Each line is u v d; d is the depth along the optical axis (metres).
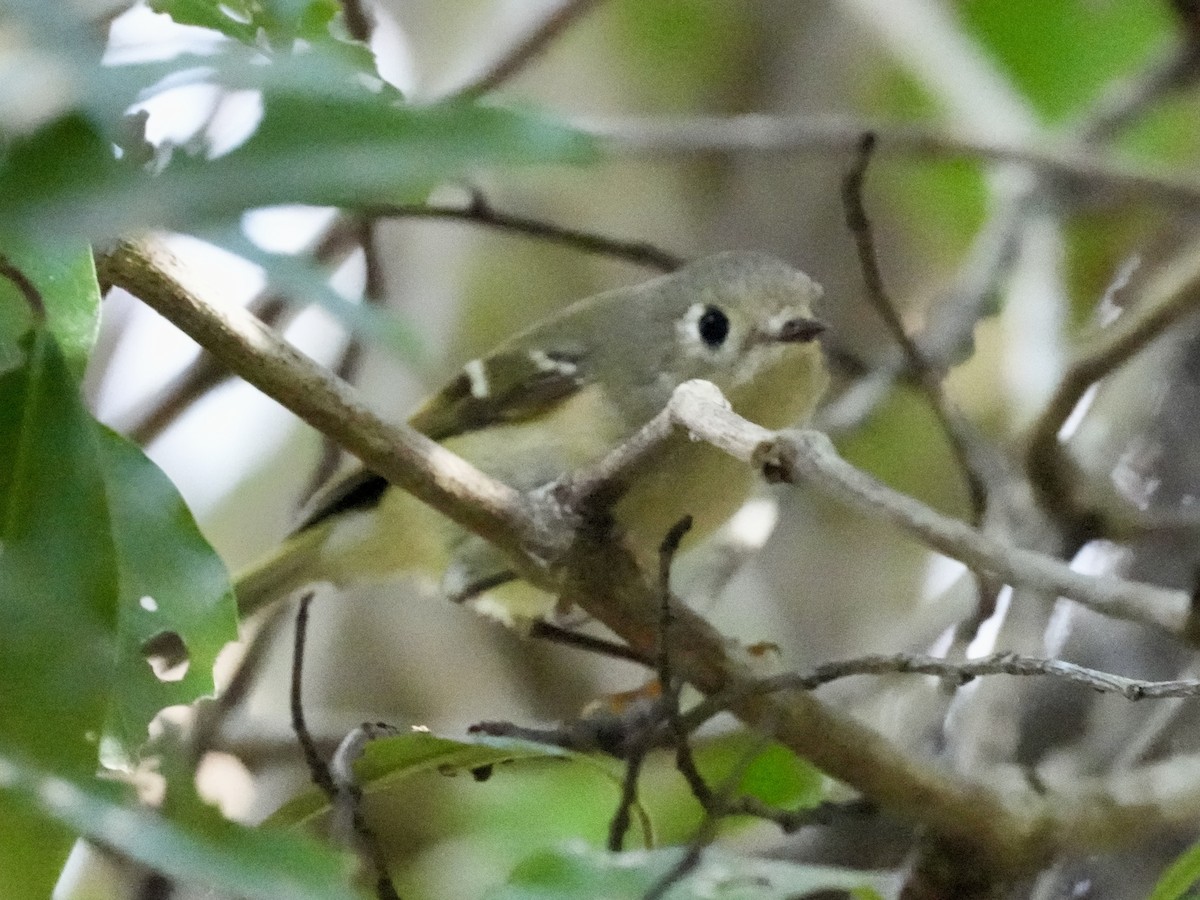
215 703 3.52
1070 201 3.56
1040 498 3.50
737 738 3.49
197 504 3.62
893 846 3.48
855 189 3.49
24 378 2.73
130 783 2.57
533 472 3.54
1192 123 3.60
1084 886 3.48
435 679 3.59
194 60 1.75
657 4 3.64
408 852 3.52
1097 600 3.31
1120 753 3.48
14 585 2.73
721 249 3.62
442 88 3.59
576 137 1.65
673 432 3.44
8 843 2.64
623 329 3.54
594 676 3.60
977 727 3.49
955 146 3.54
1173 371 3.53
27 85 1.57
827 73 3.64
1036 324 3.54
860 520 3.60
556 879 2.84
